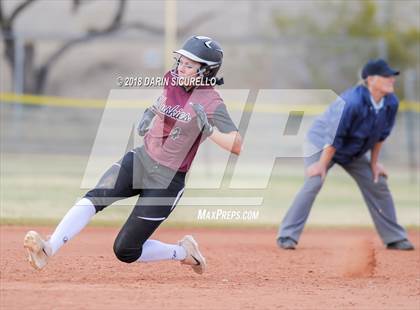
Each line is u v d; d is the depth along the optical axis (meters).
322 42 68.50
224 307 17.11
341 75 69.12
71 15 86.56
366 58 68.75
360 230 34.66
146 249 20.05
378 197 28.92
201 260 21.23
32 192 41.12
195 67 18.83
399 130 64.94
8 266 22.06
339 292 19.70
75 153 65.06
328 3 84.19
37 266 18.50
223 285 20.48
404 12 85.75
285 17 84.62
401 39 82.94
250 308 17.09
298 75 71.38
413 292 19.98
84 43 81.56
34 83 78.25
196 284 20.48
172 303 17.31
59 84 81.25
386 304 18.02
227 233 32.69
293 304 17.70
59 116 65.44
